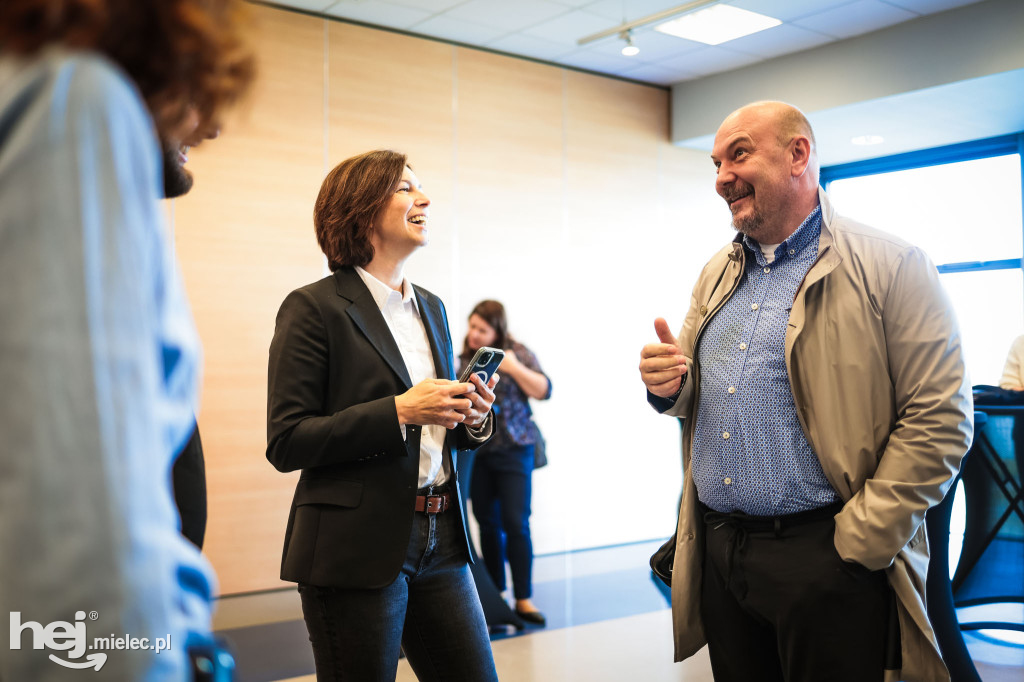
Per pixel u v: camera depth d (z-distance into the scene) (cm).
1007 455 359
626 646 390
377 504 173
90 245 47
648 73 696
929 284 181
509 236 637
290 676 353
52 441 45
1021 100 598
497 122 632
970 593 367
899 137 705
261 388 524
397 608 175
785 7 550
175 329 57
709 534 203
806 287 187
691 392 213
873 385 182
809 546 183
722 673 202
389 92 580
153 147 54
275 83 534
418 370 194
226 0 65
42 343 45
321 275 548
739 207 200
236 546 512
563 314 664
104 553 45
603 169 692
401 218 190
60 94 48
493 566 445
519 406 434
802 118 199
